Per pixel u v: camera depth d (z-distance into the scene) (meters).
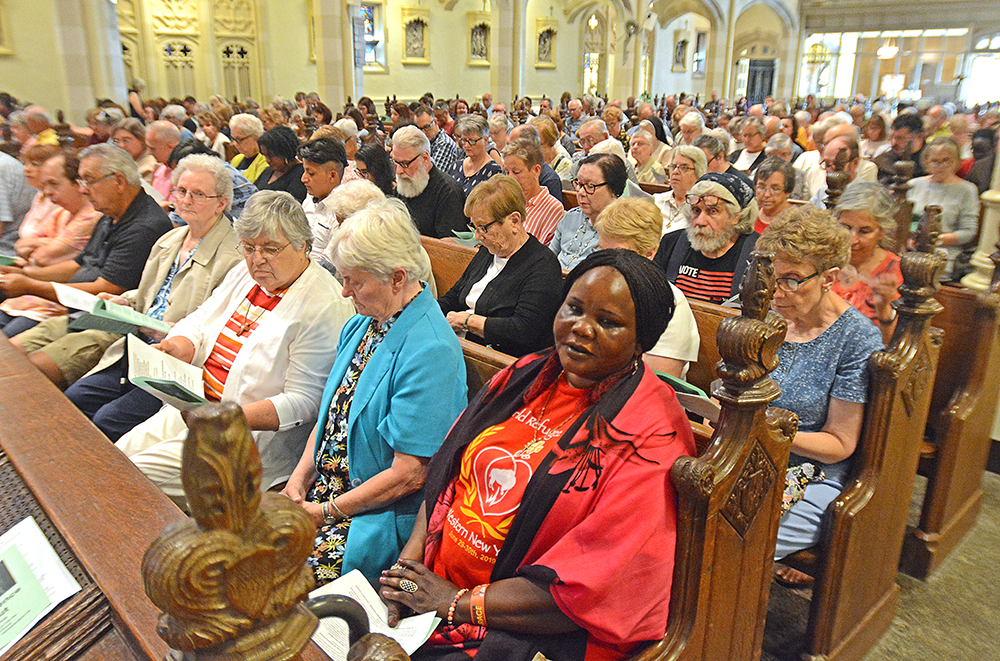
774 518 1.51
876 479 2.02
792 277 1.96
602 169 3.16
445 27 22.27
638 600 1.29
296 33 20.12
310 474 2.16
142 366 2.17
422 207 4.25
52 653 1.03
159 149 5.43
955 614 2.44
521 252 2.73
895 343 2.03
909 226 2.90
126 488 1.34
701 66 28.95
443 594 1.48
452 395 1.93
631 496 1.28
